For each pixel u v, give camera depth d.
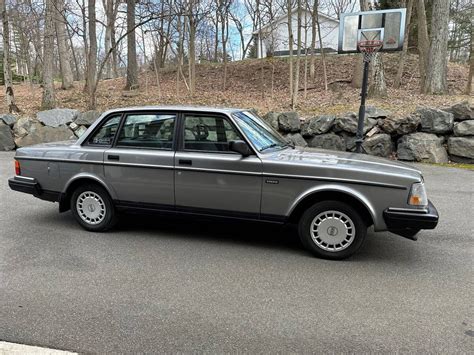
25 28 20.34
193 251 4.51
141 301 3.37
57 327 2.98
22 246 4.61
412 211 3.98
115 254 4.40
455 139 9.33
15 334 2.89
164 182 4.67
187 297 3.45
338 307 3.30
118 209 4.98
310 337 2.88
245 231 5.22
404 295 3.52
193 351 2.72
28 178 5.29
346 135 9.93
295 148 4.96
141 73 23.02
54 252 4.43
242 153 4.31
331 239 4.27
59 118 11.56
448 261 4.27
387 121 9.71
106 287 3.61
